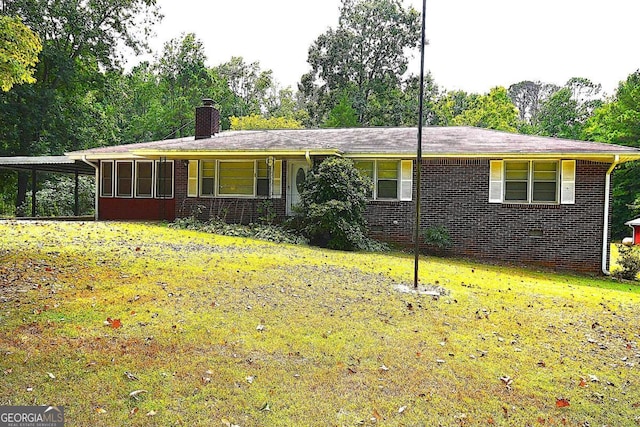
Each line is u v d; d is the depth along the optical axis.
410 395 4.08
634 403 4.28
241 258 9.62
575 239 13.54
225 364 4.34
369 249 13.62
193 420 3.42
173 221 16.62
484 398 4.14
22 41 10.15
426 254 14.21
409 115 41.09
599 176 13.36
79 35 26.62
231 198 16.08
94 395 3.62
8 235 10.63
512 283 9.73
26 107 24.53
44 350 4.26
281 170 15.70
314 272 8.63
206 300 6.19
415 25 42.34
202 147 15.20
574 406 4.13
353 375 4.36
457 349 5.20
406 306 6.70
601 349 5.65
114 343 4.56
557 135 48.44
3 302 5.53
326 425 3.52
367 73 42.81
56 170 21.77
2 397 3.49
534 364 4.98
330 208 13.09
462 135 16.52
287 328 5.38
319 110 43.03
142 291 6.41
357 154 14.48
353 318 5.94
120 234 12.17
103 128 29.94
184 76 42.19
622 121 30.28
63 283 6.61
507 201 14.01
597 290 9.95
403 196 14.71
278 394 3.90
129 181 17.53
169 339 4.76
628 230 28.58
